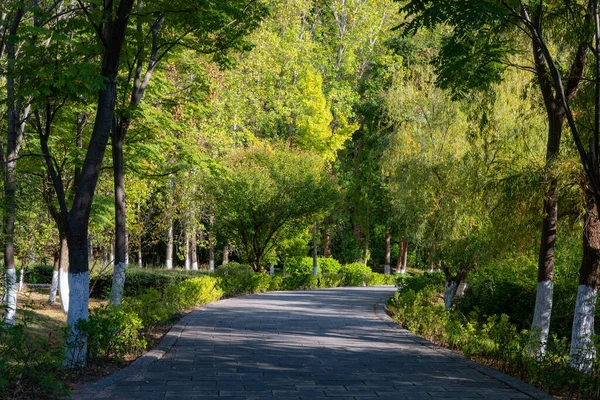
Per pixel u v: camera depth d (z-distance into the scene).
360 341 13.58
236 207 30.44
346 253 52.22
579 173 11.30
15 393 7.31
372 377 9.44
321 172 33.97
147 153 17.61
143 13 12.69
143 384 8.65
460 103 19.67
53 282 23.75
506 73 17.02
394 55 41.88
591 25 10.96
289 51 39.88
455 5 9.44
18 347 7.79
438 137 19.88
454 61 11.52
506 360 10.79
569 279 17.61
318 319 17.81
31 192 20.02
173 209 28.42
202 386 8.58
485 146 16.67
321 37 50.88
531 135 15.96
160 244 46.88
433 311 15.52
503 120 16.25
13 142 15.09
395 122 24.31
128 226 25.36
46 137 9.80
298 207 31.84
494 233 13.62
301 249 43.16
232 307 21.05
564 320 17.08
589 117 11.76
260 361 10.77
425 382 9.10
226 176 20.11
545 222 12.57
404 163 20.81
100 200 20.20
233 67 14.95
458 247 18.81
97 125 9.67
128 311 12.31
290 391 8.34
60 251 20.81
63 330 9.26
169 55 16.33
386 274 47.44
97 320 9.74
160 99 19.38
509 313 19.47
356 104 46.31
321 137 39.88
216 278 25.44
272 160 32.28
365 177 49.41
